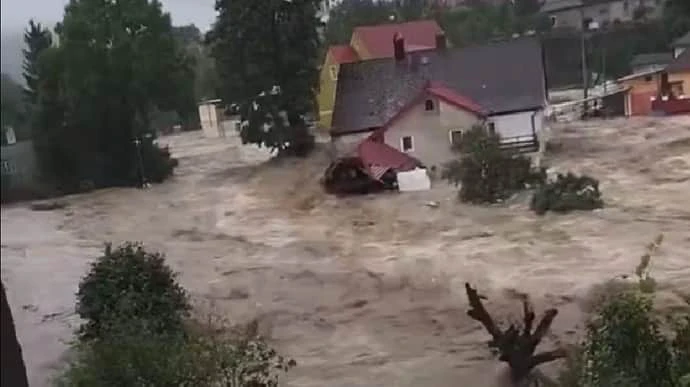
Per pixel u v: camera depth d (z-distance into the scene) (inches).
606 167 188.7
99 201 171.8
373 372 154.7
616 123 187.8
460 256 189.3
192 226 194.2
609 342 108.5
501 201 197.5
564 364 129.6
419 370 149.3
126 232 177.5
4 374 62.4
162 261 160.2
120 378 113.2
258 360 129.6
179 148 196.7
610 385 105.4
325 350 163.2
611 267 160.4
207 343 123.6
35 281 165.5
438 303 177.6
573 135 193.5
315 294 187.9
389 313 178.9
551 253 174.4
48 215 161.6
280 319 178.2
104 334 128.0
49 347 140.8
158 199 188.1
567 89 195.0
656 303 121.1
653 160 182.5
